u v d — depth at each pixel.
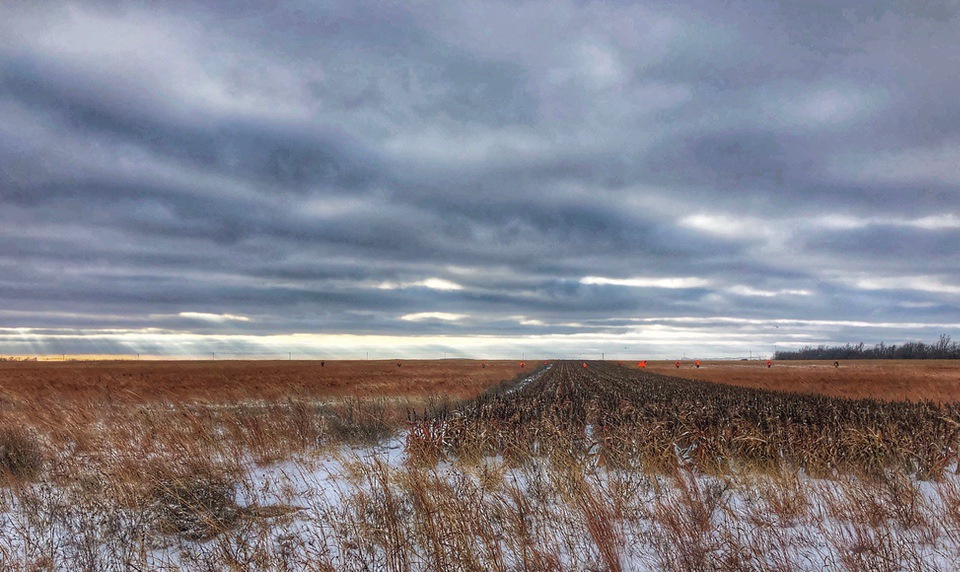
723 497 7.75
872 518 6.59
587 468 8.66
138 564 5.43
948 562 5.57
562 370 74.75
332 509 6.85
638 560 5.77
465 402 18.66
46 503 6.98
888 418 12.02
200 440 9.88
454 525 5.87
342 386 29.98
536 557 5.46
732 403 16.66
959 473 9.42
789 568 5.36
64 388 25.12
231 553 5.67
